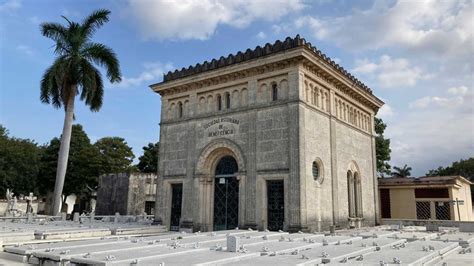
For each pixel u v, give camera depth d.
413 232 22.27
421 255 10.31
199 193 26.62
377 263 8.56
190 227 26.52
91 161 59.94
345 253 10.13
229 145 25.64
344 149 28.05
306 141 22.88
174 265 7.56
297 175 21.78
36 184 62.19
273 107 23.89
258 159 23.89
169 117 30.55
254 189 23.62
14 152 61.12
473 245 15.97
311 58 23.61
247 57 25.58
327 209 24.19
